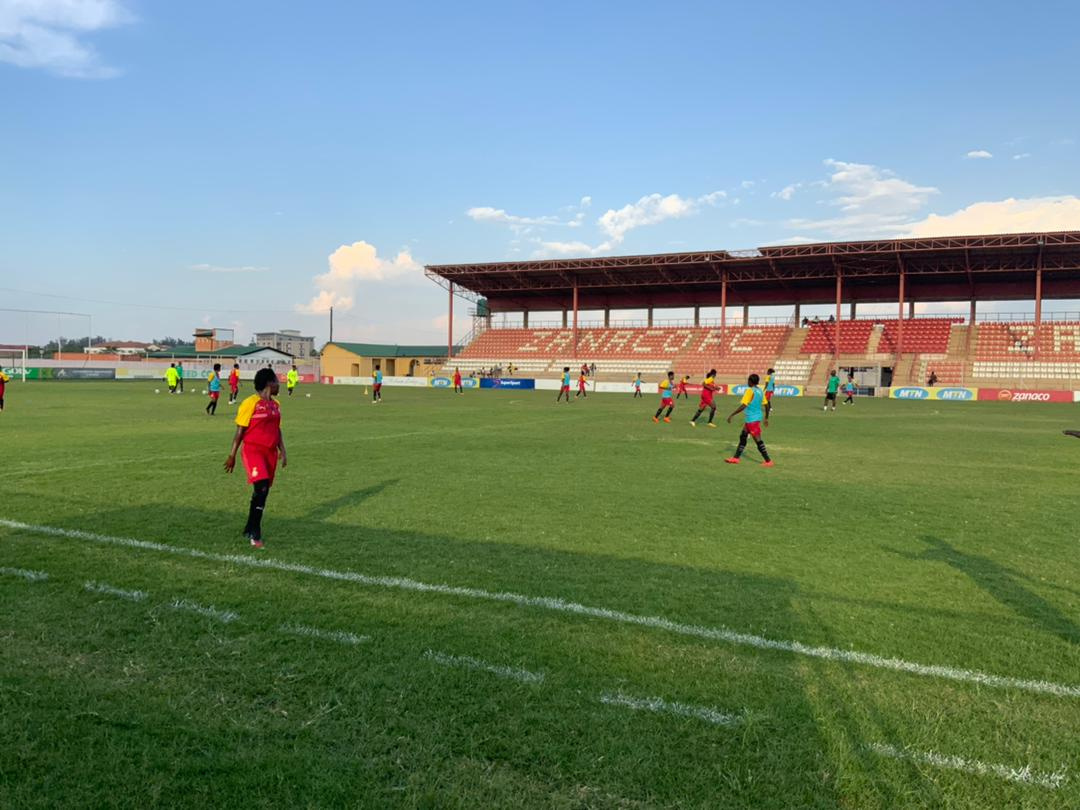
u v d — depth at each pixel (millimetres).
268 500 9266
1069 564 6617
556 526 7930
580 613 5125
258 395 7117
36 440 15992
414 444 16344
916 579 6094
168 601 5277
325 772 3152
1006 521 8547
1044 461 14477
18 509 8453
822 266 53875
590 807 2928
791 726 3564
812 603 5422
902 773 3174
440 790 3029
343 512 8555
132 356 85188
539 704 3762
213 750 3322
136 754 3287
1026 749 3377
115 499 9156
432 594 5504
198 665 4199
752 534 7703
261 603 5262
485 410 29875
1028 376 50344
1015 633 4855
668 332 66438
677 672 4164
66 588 5531
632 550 6930
